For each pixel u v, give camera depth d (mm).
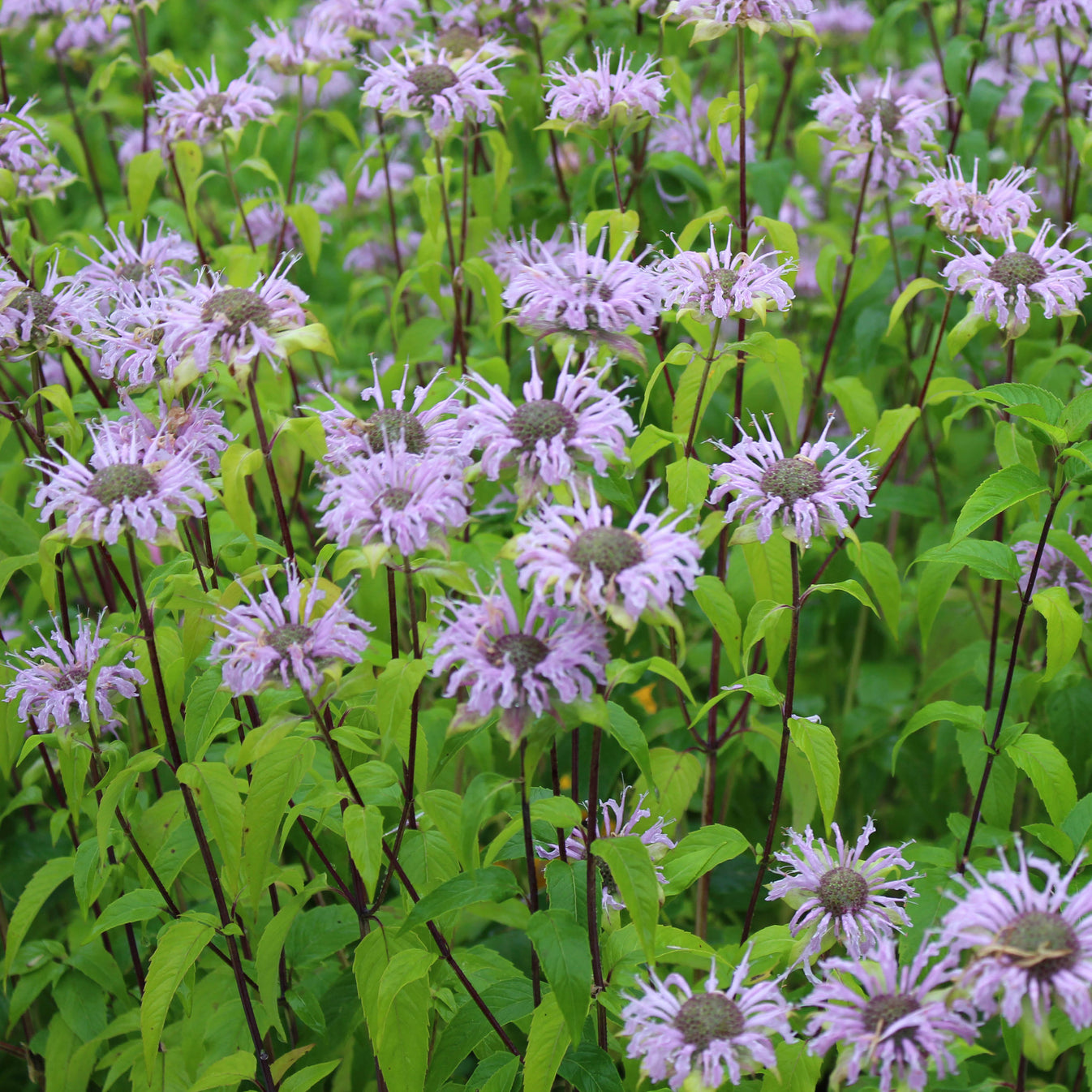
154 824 1229
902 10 1510
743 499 1149
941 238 1415
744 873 1370
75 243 1467
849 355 1440
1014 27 1429
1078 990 1018
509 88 1433
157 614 1284
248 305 1144
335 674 1096
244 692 1097
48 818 1403
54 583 1238
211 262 1462
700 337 1269
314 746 1133
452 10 1447
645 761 1090
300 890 1202
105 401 1308
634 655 1374
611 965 1120
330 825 1166
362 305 1834
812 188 1836
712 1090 1051
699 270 1204
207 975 1257
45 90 2104
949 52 1427
